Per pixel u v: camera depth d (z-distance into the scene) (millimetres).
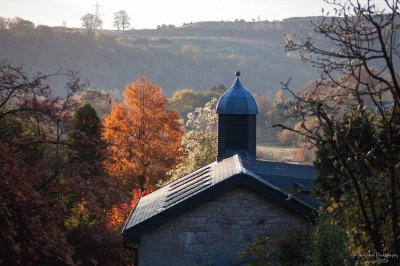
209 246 28969
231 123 38219
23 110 22875
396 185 14781
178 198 30328
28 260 22578
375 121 18547
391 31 13562
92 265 29828
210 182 30344
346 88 13820
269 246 28188
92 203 23719
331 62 13812
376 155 15594
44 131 24562
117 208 40531
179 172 60688
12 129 24000
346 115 15883
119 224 38844
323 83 13820
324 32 13797
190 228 29031
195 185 32188
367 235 16000
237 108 38000
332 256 21469
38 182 22656
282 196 28531
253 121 38375
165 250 29062
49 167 23141
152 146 64688
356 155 13883
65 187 23078
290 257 25969
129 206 41594
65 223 29391
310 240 25406
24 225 21188
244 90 38688
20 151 23406
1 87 22344
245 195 28969
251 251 26500
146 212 31219
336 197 17281
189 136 64938
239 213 29000
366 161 15406
